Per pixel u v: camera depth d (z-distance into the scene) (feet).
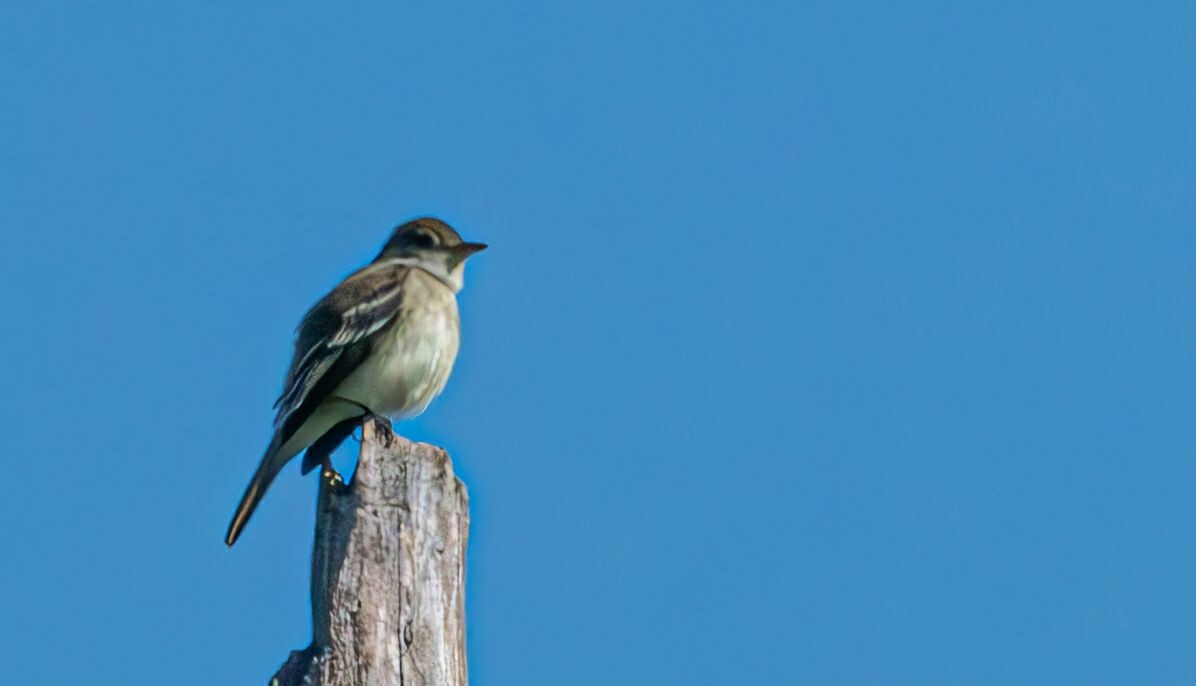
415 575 37.17
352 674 36.09
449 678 36.73
